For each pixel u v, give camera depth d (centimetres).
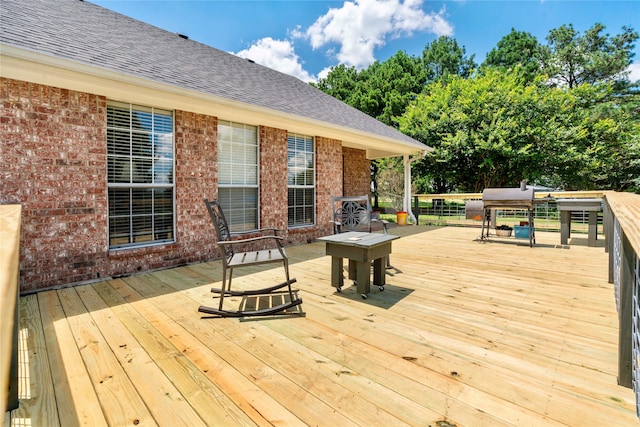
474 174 1448
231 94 464
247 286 344
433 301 296
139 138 416
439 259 474
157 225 434
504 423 141
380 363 191
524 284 348
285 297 310
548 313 267
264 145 561
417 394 161
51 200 340
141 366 187
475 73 1608
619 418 143
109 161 391
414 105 1614
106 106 380
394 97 1680
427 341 218
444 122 1355
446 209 1134
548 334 228
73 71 317
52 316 262
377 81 1812
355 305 287
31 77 317
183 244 453
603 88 1511
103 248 377
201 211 473
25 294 318
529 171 1312
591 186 1448
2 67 292
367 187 1013
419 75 1881
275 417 145
